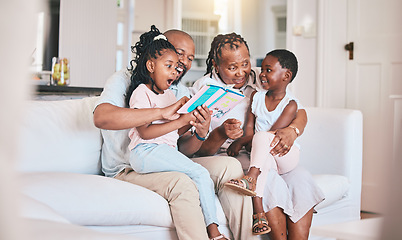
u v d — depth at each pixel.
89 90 3.06
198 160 1.98
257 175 1.82
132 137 1.80
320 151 2.48
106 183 1.61
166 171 1.73
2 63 0.47
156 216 1.60
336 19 4.43
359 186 2.47
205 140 2.07
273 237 1.86
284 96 2.12
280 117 2.07
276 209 1.86
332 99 4.46
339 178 2.31
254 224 1.77
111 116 1.65
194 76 6.56
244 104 2.21
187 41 2.06
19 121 0.49
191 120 1.71
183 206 1.61
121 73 1.92
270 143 1.89
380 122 4.09
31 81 0.50
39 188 1.47
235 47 2.12
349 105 4.34
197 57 6.46
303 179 1.97
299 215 1.88
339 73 4.43
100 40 5.86
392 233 0.68
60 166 1.86
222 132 2.01
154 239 1.63
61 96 2.92
